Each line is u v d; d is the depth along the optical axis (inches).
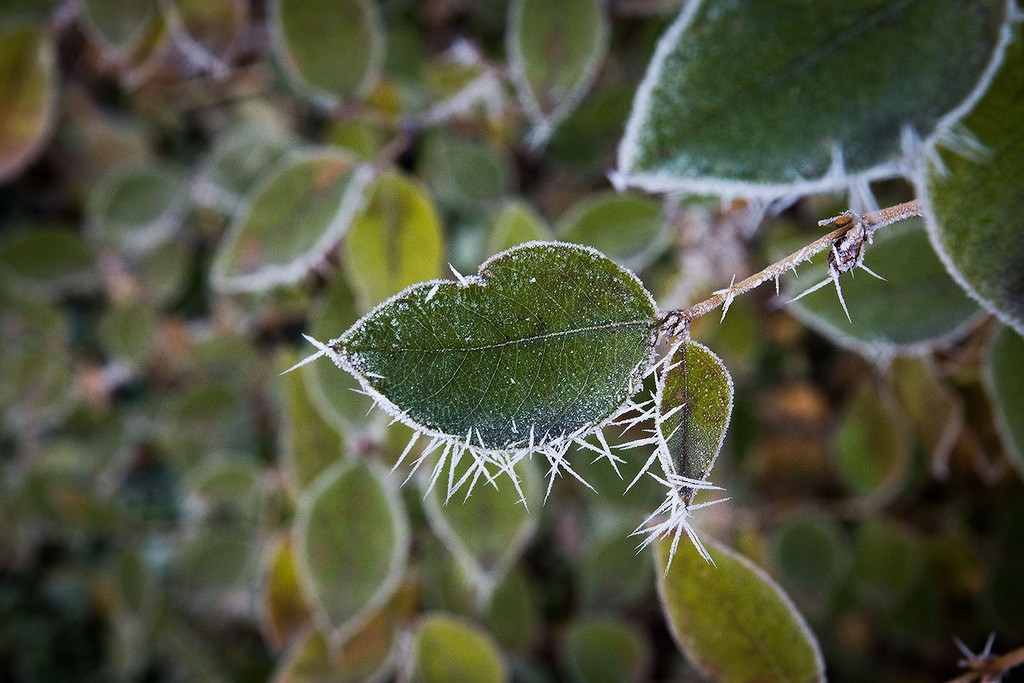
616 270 8.6
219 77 15.1
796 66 8.5
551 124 11.9
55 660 21.5
